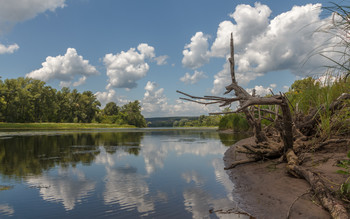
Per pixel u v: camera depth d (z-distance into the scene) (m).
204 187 3.46
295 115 5.10
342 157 3.32
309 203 2.31
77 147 9.18
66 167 5.11
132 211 2.56
